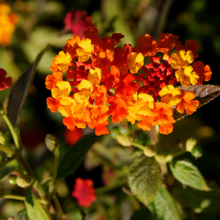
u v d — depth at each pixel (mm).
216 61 516
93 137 427
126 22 510
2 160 415
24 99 411
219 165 488
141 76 391
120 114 382
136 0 514
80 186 458
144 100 382
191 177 410
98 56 385
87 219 478
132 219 434
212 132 499
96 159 468
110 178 474
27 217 410
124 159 465
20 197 412
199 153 409
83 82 382
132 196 449
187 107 386
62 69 387
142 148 415
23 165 410
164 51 389
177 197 431
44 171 496
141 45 390
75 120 386
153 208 416
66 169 423
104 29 481
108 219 476
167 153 413
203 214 446
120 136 412
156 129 409
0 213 481
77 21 475
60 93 386
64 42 515
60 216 451
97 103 380
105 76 382
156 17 486
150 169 407
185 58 386
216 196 433
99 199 479
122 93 381
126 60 385
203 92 395
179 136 495
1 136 408
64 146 505
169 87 382
